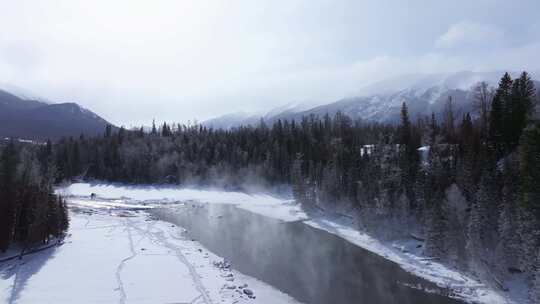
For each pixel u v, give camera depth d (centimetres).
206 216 8756
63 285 3981
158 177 14212
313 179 9769
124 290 3903
